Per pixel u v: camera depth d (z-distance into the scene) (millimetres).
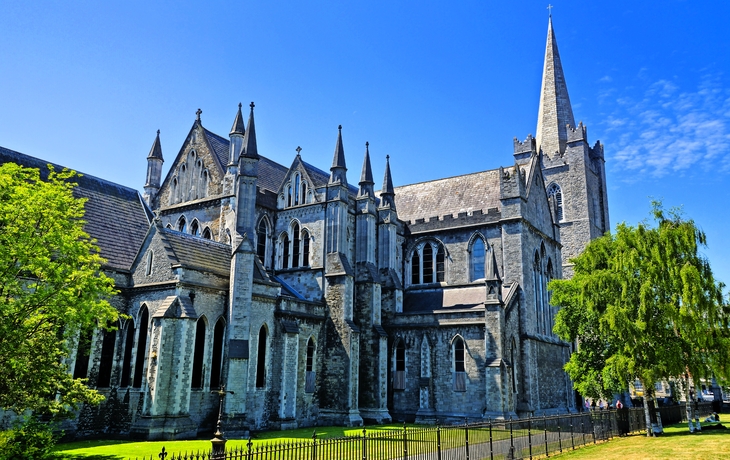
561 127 110375
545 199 75938
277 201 65625
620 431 48625
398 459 29422
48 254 31078
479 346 57750
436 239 71375
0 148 48594
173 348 42250
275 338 51562
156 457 30406
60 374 31422
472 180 76812
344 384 55656
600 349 54156
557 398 68688
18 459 27141
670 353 45688
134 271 47375
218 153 64375
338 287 58344
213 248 51031
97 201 53469
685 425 58281
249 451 21766
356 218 64750
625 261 48406
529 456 34375
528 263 66125
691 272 45750
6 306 27844
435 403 58688
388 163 70375
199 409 43906
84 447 35719
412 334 61844
